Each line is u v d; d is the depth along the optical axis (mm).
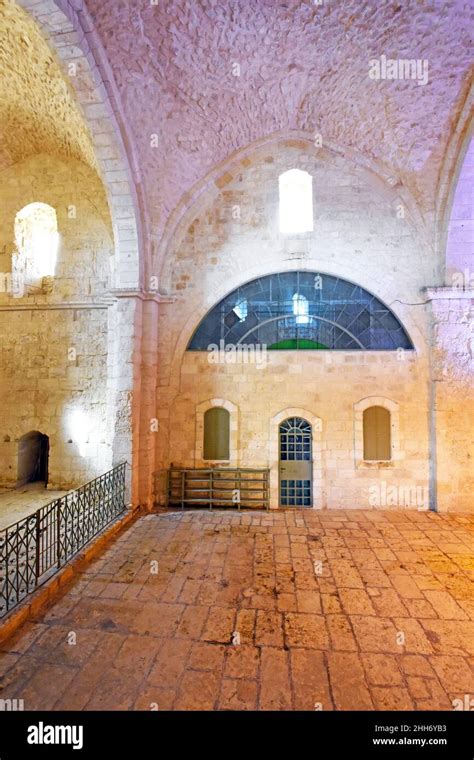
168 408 9172
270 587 5473
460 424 8602
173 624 4637
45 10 5230
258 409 9102
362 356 9008
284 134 8797
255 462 9039
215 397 9180
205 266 9281
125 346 8414
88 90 6422
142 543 6887
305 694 3631
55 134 8828
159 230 8812
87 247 9711
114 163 7500
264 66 7145
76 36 5641
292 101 8000
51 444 9703
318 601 5141
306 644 4309
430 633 4508
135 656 4102
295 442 9094
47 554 5625
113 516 7758
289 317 9266
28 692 3609
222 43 6621
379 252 9023
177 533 7352
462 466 8570
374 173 8898
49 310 9820
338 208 9109
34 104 7980
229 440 9141
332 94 7762
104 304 9531
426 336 8891
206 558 6328
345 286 9234
